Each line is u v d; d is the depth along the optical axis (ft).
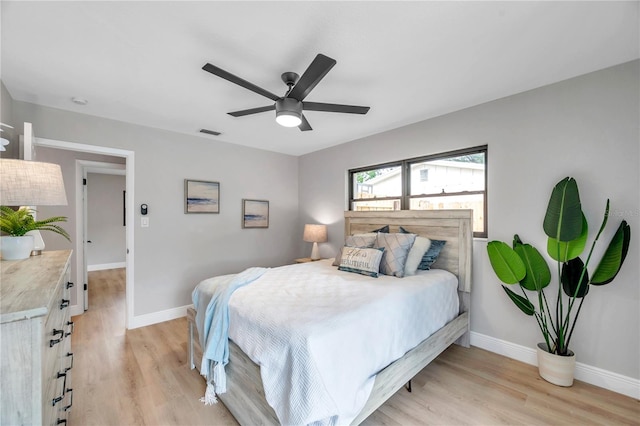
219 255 13.16
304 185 15.90
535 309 7.99
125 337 9.92
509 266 7.73
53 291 3.34
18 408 2.72
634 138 6.53
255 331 5.25
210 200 12.80
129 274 10.68
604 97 6.89
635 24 5.20
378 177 12.44
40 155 11.50
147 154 11.11
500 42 5.79
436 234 9.86
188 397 6.64
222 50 6.05
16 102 8.54
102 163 12.96
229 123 10.83
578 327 7.32
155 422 5.86
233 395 5.87
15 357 2.70
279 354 4.65
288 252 15.89
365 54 6.21
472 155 9.55
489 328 8.90
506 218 8.50
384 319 5.80
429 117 10.21
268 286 7.32
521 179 8.21
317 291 6.84
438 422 5.81
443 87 7.87
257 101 8.75
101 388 6.95
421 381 7.25
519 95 8.23
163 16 5.01
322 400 4.15
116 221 22.70
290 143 13.75
